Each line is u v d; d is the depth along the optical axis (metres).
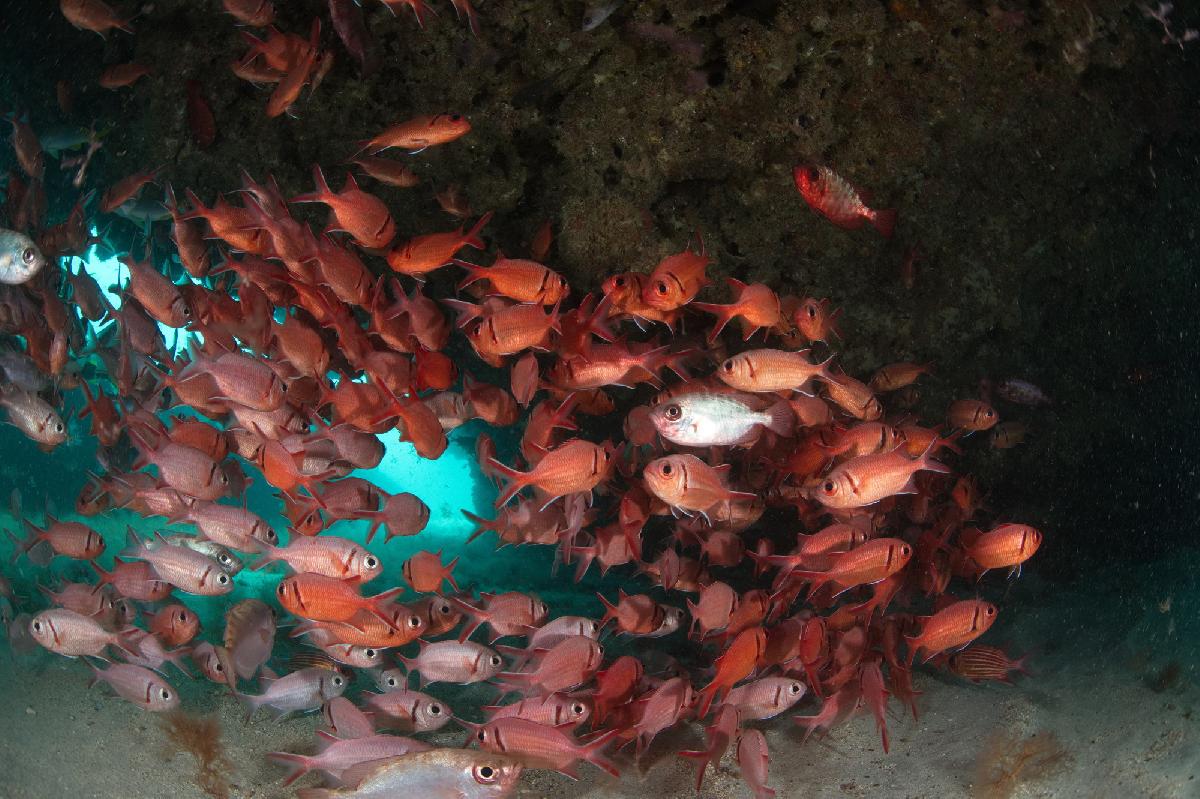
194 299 1.58
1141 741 1.22
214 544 1.50
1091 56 1.71
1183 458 2.36
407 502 1.48
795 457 1.52
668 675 1.56
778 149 1.70
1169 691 1.39
